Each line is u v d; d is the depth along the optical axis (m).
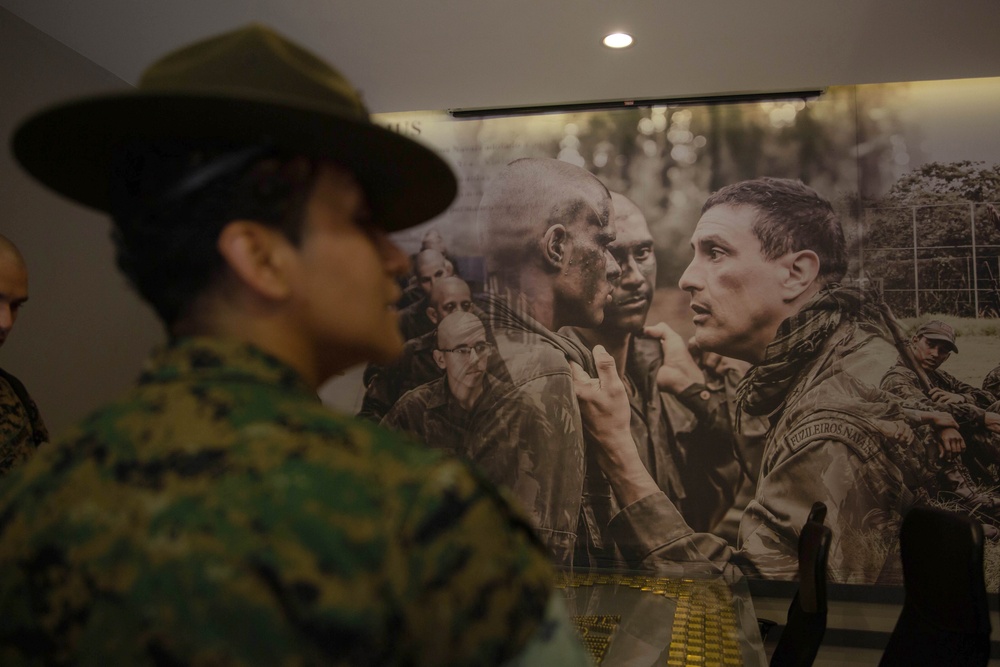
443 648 0.33
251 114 0.40
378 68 3.53
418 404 4.14
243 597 0.32
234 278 0.42
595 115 4.11
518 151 4.15
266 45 0.42
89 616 0.34
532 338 4.09
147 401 0.39
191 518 0.34
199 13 3.07
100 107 0.39
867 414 3.75
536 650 0.35
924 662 1.79
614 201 4.07
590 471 3.97
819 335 3.83
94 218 3.58
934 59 3.39
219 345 0.40
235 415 0.37
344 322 0.44
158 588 0.33
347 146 0.43
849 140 3.88
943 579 1.80
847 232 3.85
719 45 3.27
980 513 3.61
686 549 3.84
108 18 3.12
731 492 3.85
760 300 3.90
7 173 3.05
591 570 3.06
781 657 2.29
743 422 3.87
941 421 3.69
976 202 3.75
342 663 0.32
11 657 0.36
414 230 4.21
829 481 3.75
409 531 0.34
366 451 0.36
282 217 0.42
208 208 0.40
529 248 4.11
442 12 3.01
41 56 3.22
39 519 0.37
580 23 3.08
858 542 3.70
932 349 3.73
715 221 3.97
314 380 0.46
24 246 3.13
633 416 3.97
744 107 3.99
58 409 3.30
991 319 3.69
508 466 4.03
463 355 4.12
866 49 3.30
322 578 0.32
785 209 3.90
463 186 4.18
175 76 0.42
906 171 3.81
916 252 3.79
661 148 4.04
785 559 3.75
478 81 3.67
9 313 1.81
